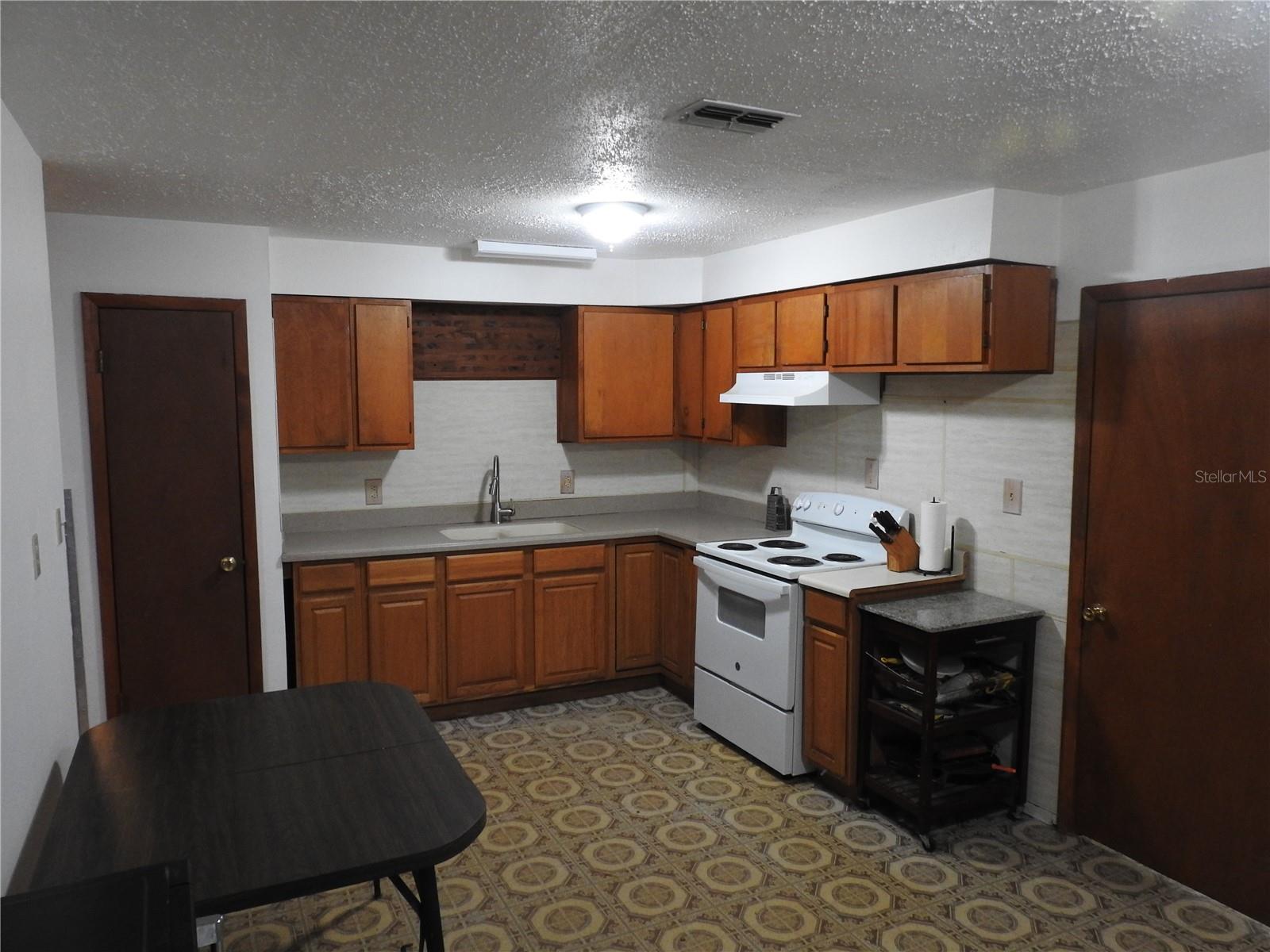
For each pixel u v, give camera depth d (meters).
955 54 1.74
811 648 3.44
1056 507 3.13
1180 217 2.71
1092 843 3.06
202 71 1.82
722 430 4.49
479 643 4.22
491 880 2.84
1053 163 2.60
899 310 3.31
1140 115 2.15
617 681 4.57
